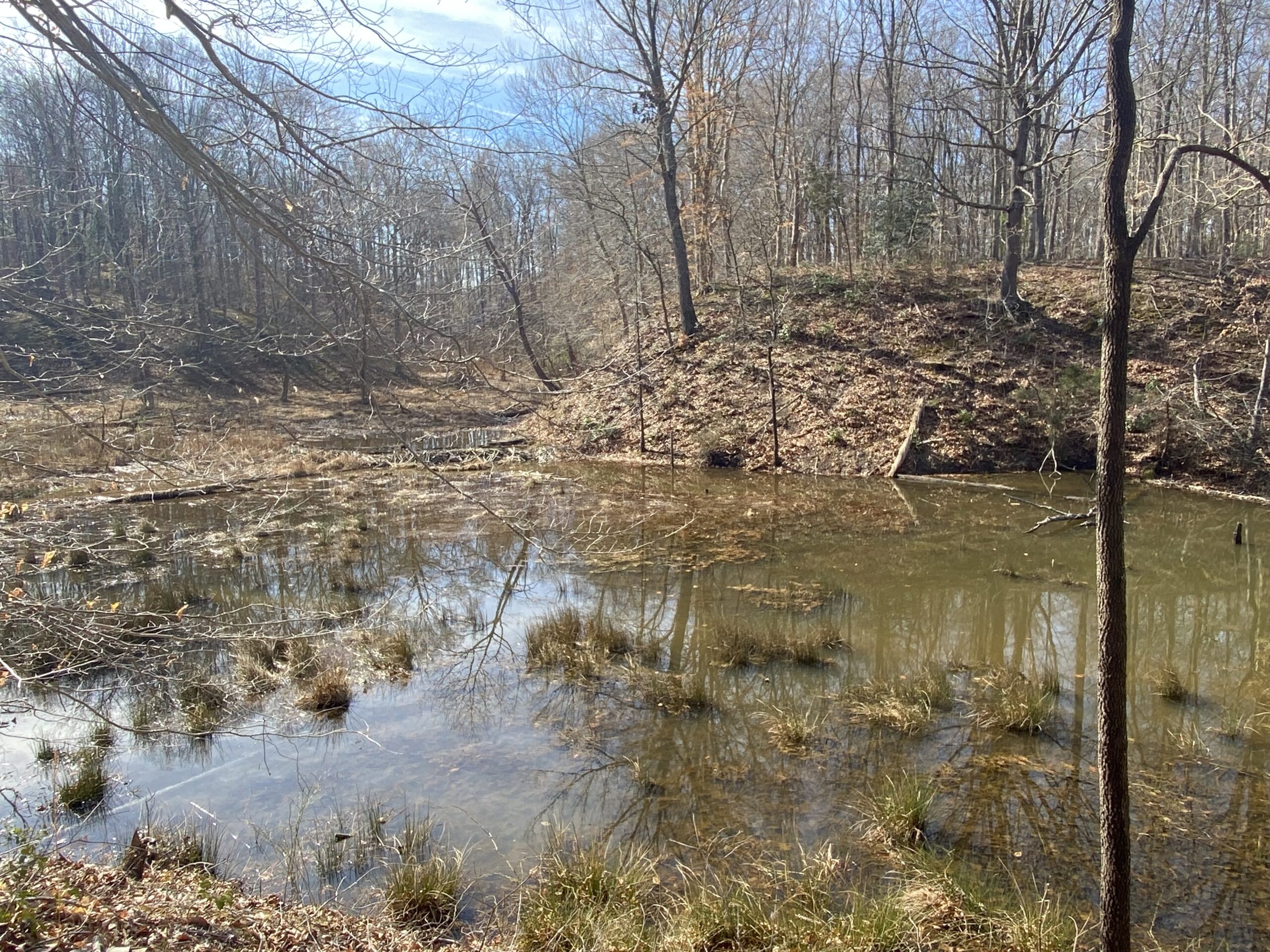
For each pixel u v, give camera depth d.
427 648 9.34
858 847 5.44
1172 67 22.86
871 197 29.09
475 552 13.77
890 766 6.49
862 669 8.50
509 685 8.26
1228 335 20.05
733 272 29.02
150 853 5.03
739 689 8.03
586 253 22.59
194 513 16.38
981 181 32.78
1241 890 4.97
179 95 3.17
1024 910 4.60
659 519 15.60
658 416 22.98
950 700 7.65
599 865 5.04
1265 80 24.06
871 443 19.92
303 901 4.83
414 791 6.25
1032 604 10.70
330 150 3.28
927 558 12.83
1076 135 26.31
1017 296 22.36
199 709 7.03
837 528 14.79
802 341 23.45
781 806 5.96
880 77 29.14
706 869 5.21
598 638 9.16
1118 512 3.42
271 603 10.73
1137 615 10.34
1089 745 6.82
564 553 7.57
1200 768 6.45
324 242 3.30
